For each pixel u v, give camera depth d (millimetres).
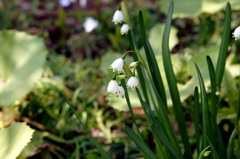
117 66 538
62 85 930
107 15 1570
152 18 1483
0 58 883
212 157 605
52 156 789
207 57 562
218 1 962
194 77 738
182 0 1012
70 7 1796
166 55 616
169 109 826
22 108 872
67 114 870
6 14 1654
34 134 767
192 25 1427
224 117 754
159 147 598
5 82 855
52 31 1386
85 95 969
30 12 1725
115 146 799
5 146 647
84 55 1326
